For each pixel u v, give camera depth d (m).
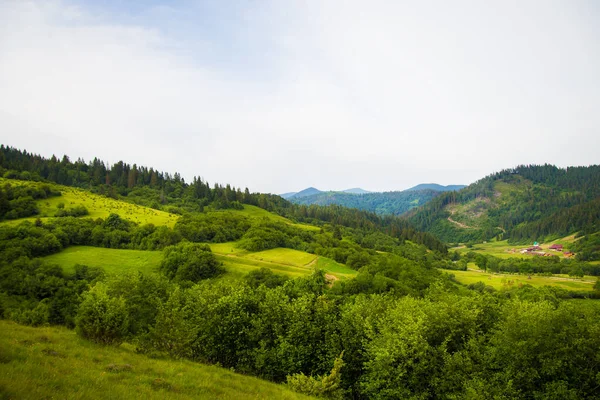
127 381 17.36
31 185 131.12
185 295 43.72
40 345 20.72
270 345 35.84
